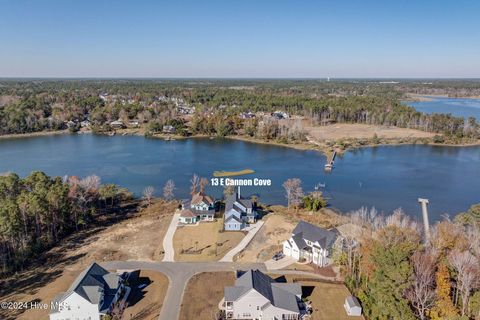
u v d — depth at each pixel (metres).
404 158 128.38
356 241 52.94
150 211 77.12
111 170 110.19
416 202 84.81
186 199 84.75
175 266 54.34
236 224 67.56
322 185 95.44
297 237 58.28
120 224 70.19
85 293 41.69
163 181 100.00
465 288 39.03
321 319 42.66
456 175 107.12
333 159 125.00
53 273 52.41
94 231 67.12
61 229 65.38
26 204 59.06
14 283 49.91
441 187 96.00
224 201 81.94
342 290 48.81
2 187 66.19
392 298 39.16
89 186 76.19
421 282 40.47
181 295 46.81
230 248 60.22
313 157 129.25
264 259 56.84
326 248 54.88
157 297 46.34
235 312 42.41
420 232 59.25
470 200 86.31
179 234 65.56
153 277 51.25
